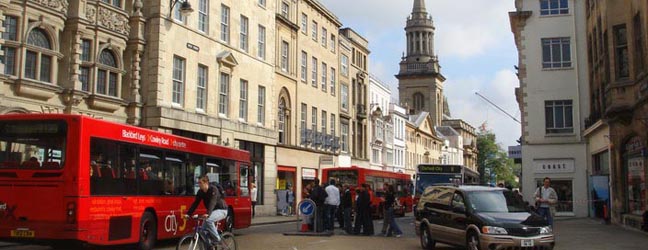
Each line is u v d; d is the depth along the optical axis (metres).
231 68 35.72
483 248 14.62
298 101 47.16
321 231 22.14
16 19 22.47
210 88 33.66
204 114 32.91
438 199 17.23
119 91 27.97
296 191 45.84
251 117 38.16
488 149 142.88
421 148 94.06
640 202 24.88
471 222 15.20
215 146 20.62
